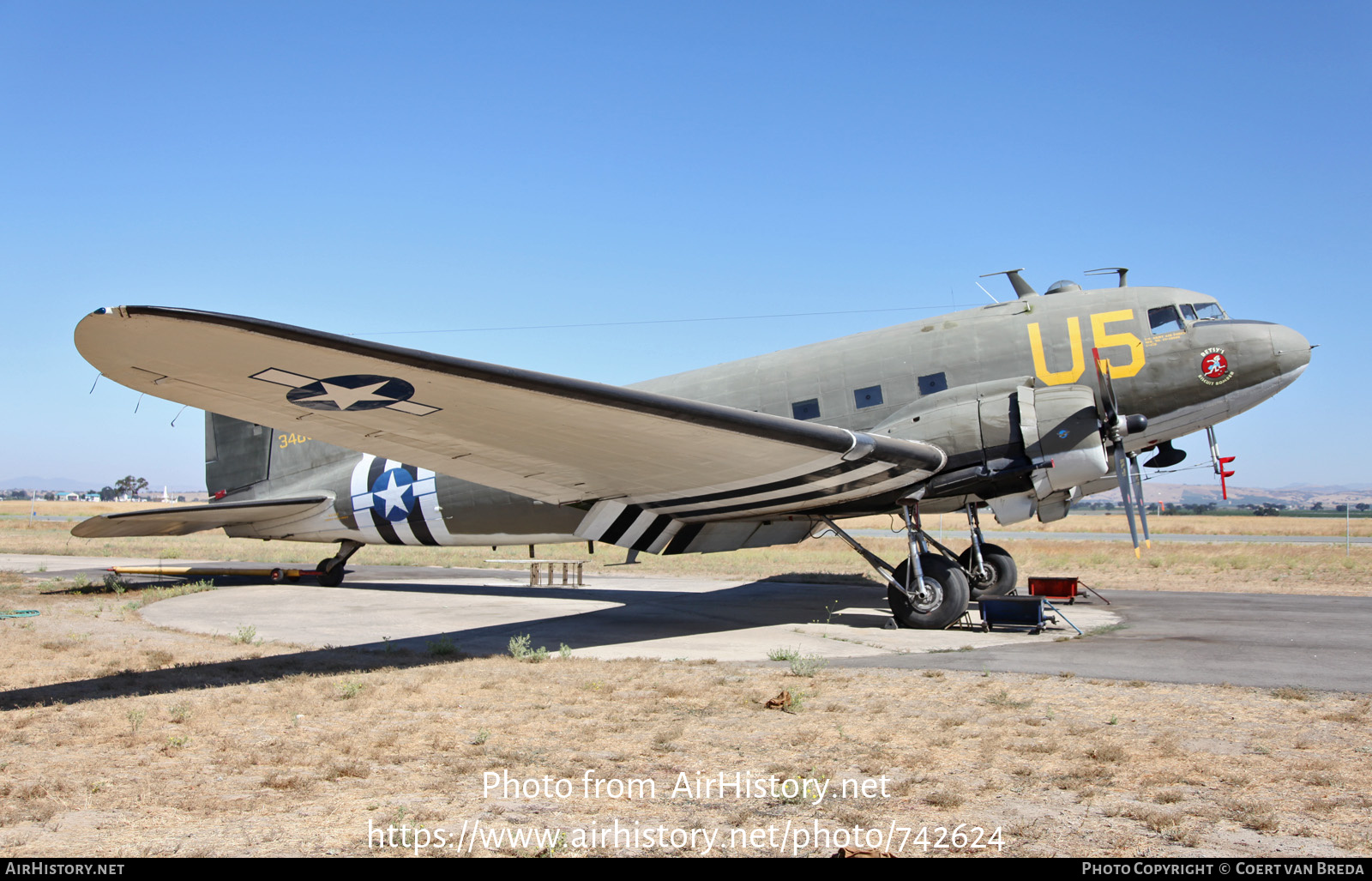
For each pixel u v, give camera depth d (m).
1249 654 9.04
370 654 9.70
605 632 11.55
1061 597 13.45
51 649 9.96
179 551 30.88
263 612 14.01
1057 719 6.36
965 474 11.48
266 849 4.00
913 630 11.52
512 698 7.25
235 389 7.77
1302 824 4.24
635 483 11.30
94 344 6.61
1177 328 11.78
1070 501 12.50
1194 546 30.28
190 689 7.68
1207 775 5.00
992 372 12.16
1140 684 7.51
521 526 15.92
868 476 11.04
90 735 6.10
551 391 7.97
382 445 9.73
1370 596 15.20
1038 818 4.38
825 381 13.05
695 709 6.84
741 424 9.04
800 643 10.44
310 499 17.95
